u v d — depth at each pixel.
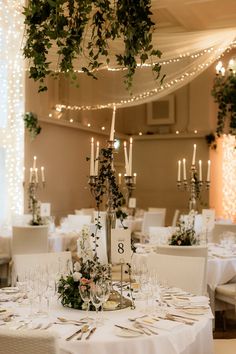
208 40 9.54
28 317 3.11
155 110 15.37
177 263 4.46
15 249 7.25
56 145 12.13
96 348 2.66
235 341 3.63
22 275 4.07
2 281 7.89
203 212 6.79
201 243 6.59
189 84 14.94
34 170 8.38
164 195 15.02
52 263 4.50
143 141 15.36
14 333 2.40
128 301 3.41
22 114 10.79
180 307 3.33
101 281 3.11
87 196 13.62
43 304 3.41
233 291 5.31
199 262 4.39
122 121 15.70
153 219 10.62
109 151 3.51
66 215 12.59
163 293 3.73
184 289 4.37
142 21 3.53
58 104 12.28
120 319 3.06
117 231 3.37
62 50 3.44
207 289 5.46
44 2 3.37
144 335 2.76
